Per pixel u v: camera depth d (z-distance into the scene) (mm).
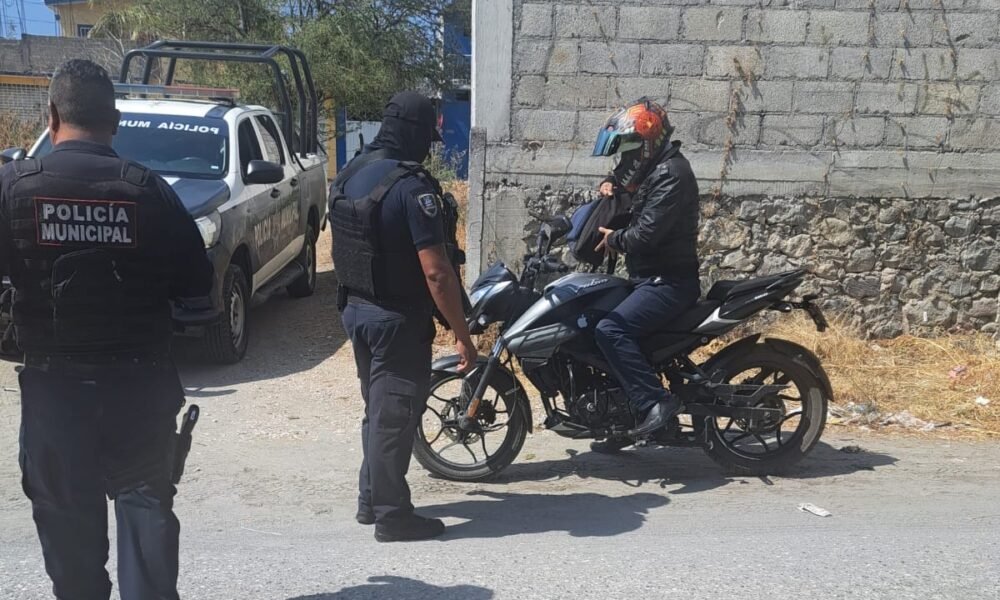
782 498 4777
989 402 6438
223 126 7598
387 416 3973
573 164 7418
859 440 5801
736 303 4770
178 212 2787
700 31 7309
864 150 7500
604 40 7293
